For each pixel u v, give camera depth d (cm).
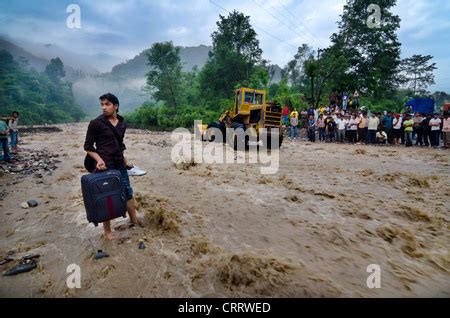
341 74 2773
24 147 1359
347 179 682
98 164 315
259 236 363
